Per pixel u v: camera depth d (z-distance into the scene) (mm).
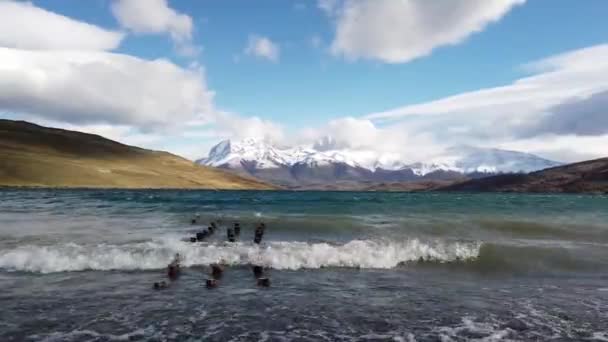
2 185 168875
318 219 33938
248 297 14367
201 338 10867
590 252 21906
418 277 17609
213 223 30547
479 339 11062
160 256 19484
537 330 11711
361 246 21906
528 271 18844
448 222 32062
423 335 11273
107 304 13352
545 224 31203
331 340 10859
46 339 10641
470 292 15461
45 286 15258
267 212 45062
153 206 57219
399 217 37469
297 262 19469
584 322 12359
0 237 24516
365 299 14352
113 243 22312
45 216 39812
